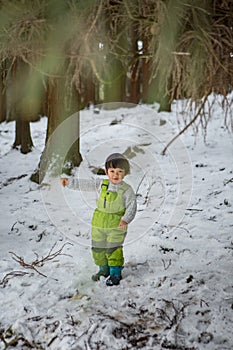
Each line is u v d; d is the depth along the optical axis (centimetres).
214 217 467
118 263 327
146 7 267
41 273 348
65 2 263
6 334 275
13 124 1194
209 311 294
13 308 302
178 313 292
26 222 464
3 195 557
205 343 264
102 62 284
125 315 292
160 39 265
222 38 271
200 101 298
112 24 287
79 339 268
